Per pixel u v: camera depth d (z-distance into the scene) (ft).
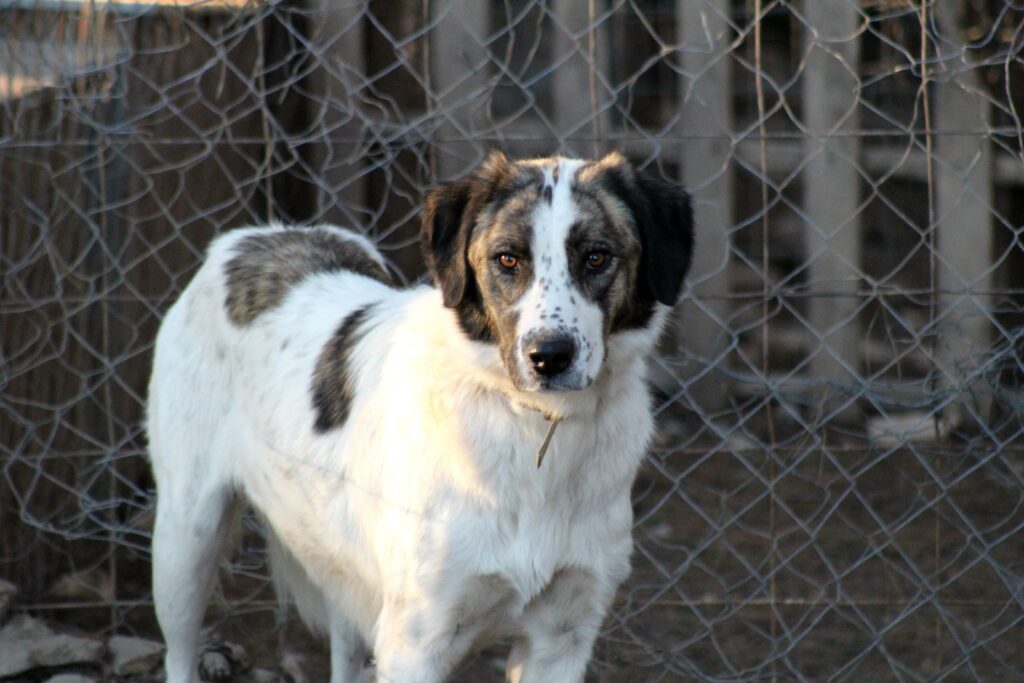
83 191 23.93
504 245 14.26
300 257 18.92
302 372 17.15
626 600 22.93
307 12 22.48
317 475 16.55
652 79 34.42
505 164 15.06
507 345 14.17
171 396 18.65
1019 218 31.94
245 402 17.76
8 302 21.42
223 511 18.35
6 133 22.29
